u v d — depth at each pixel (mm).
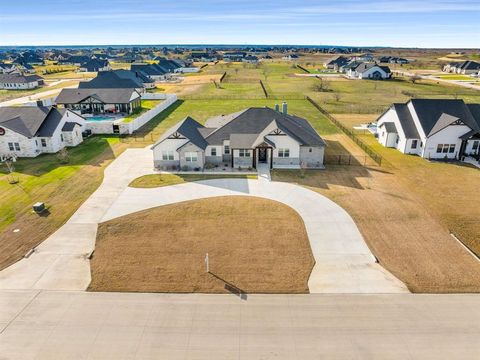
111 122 60219
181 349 17078
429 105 46375
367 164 41562
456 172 39281
